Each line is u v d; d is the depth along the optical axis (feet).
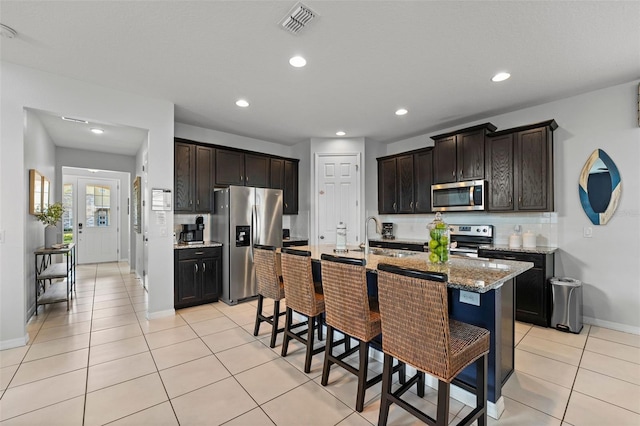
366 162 16.88
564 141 11.14
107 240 24.41
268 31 7.11
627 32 7.04
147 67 8.82
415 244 14.48
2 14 6.47
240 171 15.46
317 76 9.39
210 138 15.14
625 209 9.94
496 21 6.70
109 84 9.94
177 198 13.32
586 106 10.66
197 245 13.07
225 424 5.61
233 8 6.32
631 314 9.81
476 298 6.23
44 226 13.14
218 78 9.52
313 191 16.75
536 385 6.82
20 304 8.78
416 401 6.37
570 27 6.89
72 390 6.63
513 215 12.53
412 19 6.64
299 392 6.66
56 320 10.98
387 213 16.62
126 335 9.68
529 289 10.62
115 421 5.66
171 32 7.15
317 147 16.76
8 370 7.43
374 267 6.79
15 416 5.76
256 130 15.28
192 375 7.31
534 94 10.72
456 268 6.65
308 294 7.51
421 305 4.64
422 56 8.20
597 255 10.44
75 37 7.34
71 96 9.47
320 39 7.41
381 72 9.11
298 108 12.15
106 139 14.84
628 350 8.51
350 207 16.58
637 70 8.97
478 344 5.09
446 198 13.62
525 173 11.39
